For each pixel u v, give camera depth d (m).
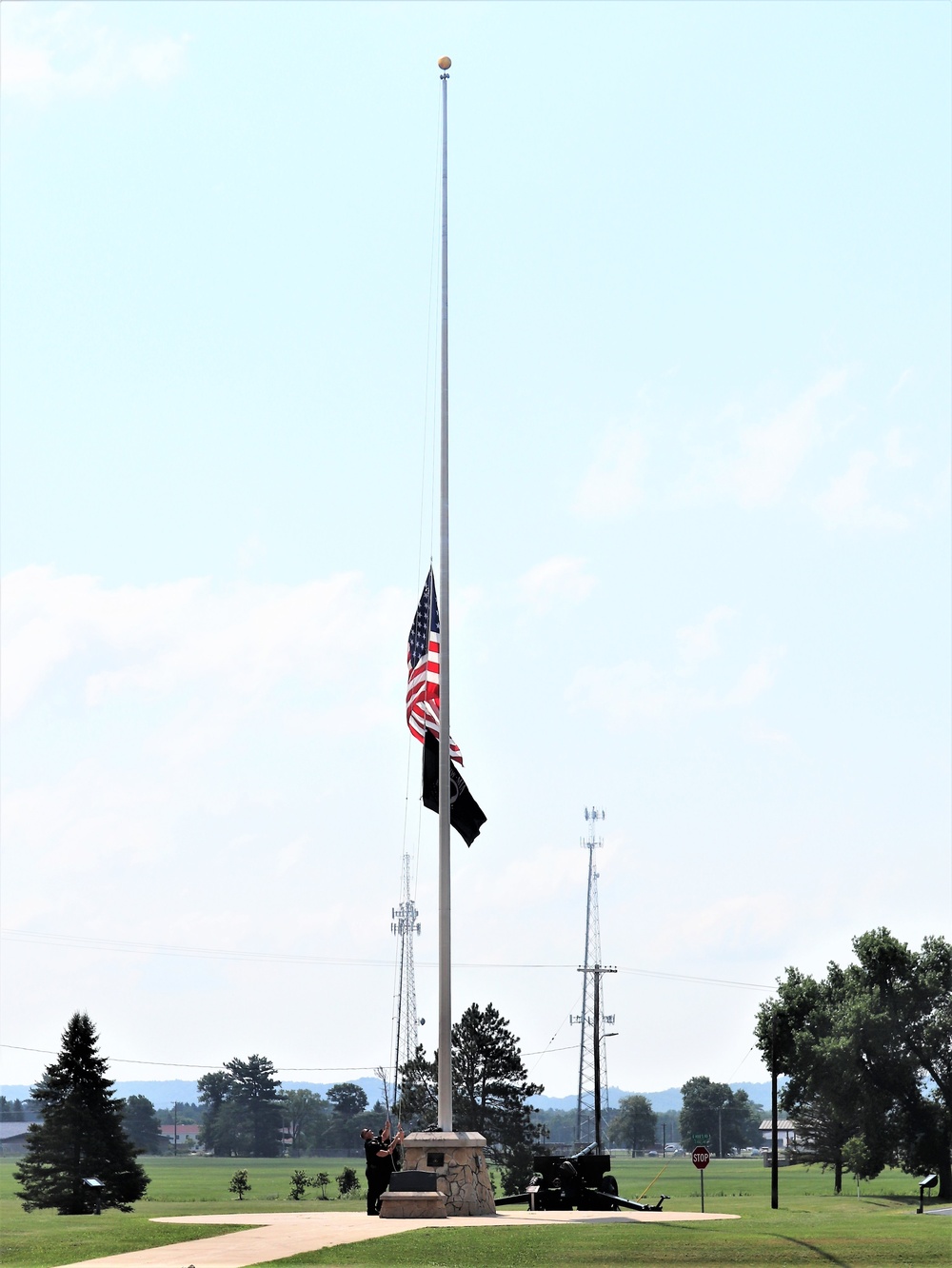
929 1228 36.41
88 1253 31.77
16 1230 37.91
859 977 116.75
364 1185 146.25
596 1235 33.81
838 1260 30.09
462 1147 41.72
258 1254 31.00
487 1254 31.00
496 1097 118.31
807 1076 114.62
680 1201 95.06
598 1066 108.88
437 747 46.91
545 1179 46.16
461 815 47.66
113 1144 94.88
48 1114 94.88
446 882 44.47
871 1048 111.12
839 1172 128.62
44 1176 93.75
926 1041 111.62
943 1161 110.19
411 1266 29.47
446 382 48.50
